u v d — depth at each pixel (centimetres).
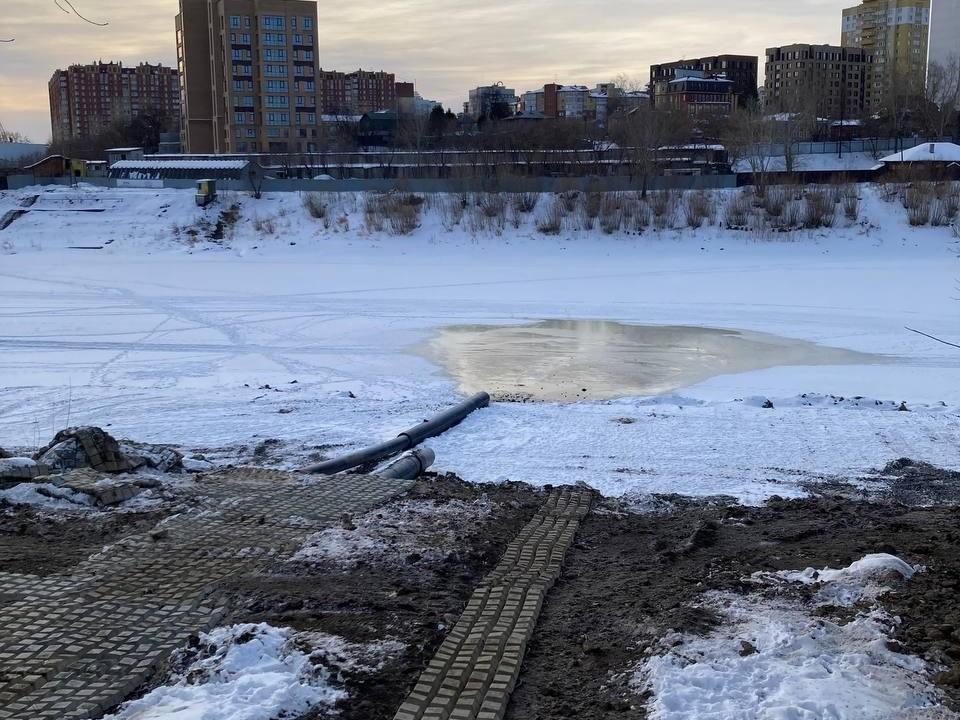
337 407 1800
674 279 4359
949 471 1264
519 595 714
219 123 11012
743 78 16200
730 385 2144
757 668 562
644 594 721
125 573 760
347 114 14500
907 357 2497
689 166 7906
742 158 8162
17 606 690
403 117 10781
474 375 2266
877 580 691
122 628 653
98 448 1106
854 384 2138
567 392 2070
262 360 2447
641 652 606
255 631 611
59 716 531
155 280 4422
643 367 2380
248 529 881
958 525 908
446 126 10831
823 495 1141
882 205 5712
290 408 1786
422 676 572
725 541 879
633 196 6181
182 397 1912
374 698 546
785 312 3356
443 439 1462
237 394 1950
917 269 4556
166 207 6575
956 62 11588
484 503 1012
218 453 1391
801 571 745
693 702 528
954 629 609
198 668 574
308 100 10938
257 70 10700
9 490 989
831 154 8775
